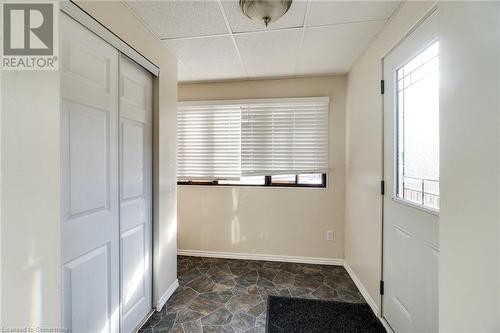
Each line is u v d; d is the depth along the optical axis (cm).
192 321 177
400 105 157
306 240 282
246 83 287
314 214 280
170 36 183
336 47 203
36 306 70
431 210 124
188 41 191
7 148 63
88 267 125
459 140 72
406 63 148
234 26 170
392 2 145
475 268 66
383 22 166
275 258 286
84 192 122
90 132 125
